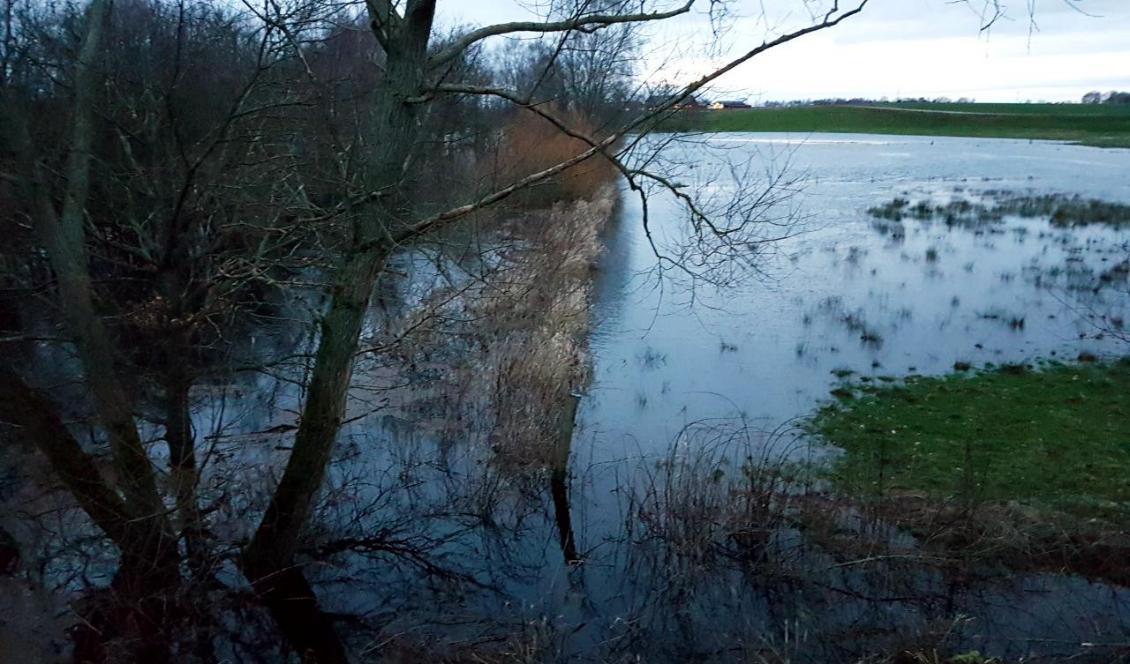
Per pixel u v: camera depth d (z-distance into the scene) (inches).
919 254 936.9
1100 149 2856.8
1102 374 499.8
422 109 324.8
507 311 525.7
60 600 262.2
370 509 340.8
